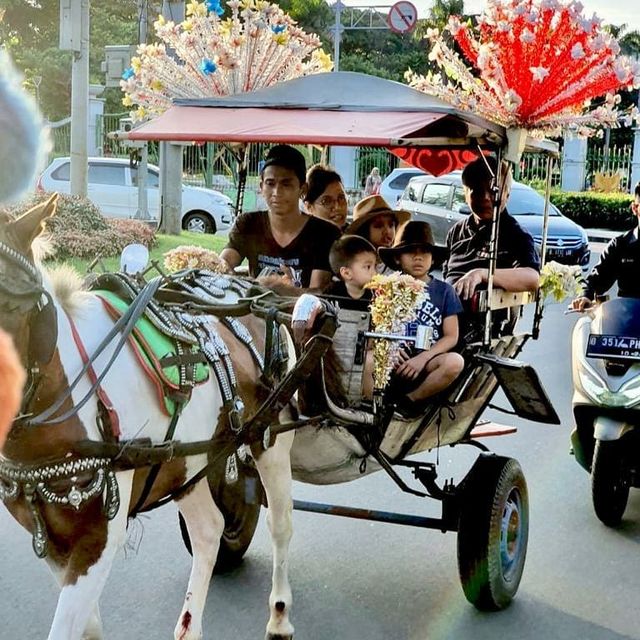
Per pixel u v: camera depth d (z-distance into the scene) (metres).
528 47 5.03
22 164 1.61
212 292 4.25
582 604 4.93
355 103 5.02
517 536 4.98
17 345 2.98
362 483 6.69
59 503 3.18
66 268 3.46
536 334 6.12
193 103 5.25
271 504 4.41
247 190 16.61
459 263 6.15
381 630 4.61
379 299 4.35
